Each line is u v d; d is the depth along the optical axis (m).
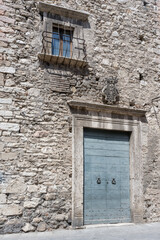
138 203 7.54
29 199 6.24
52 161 6.62
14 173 6.21
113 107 7.53
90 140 7.41
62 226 6.47
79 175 6.87
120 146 7.81
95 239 5.46
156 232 6.27
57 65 7.14
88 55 7.59
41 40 7.01
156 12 8.99
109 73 7.84
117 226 6.98
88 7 7.80
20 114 6.50
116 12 8.28
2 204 5.98
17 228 6.02
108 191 7.38
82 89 7.36
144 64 8.51
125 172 7.73
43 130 6.67
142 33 8.63
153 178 7.93
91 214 7.04
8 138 6.29
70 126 7.00
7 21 6.73
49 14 7.19
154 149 8.15
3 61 6.55
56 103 6.95
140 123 8.07
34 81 6.79
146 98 8.35
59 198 6.54
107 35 7.99
